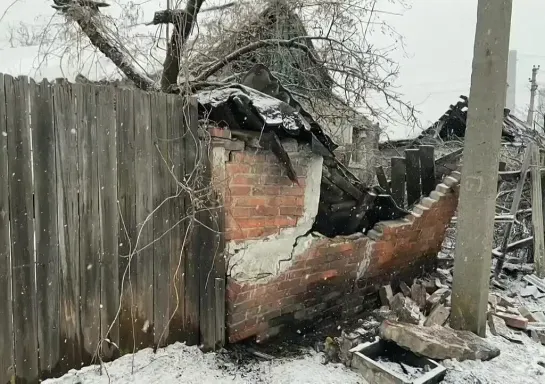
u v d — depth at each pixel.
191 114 2.88
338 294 4.04
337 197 3.97
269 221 3.33
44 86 2.28
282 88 3.44
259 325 3.38
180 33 4.24
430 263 5.33
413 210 4.71
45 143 2.30
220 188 2.98
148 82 4.36
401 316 3.88
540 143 7.21
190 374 2.76
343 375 2.98
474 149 3.64
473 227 3.68
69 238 2.44
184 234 2.94
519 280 5.86
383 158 7.91
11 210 2.22
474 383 2.95
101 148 2.52
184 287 3.00
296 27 5.35
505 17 3.44
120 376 2.60
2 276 2.21
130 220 2.68
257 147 3.14
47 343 2.40
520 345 3.75
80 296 2.51
